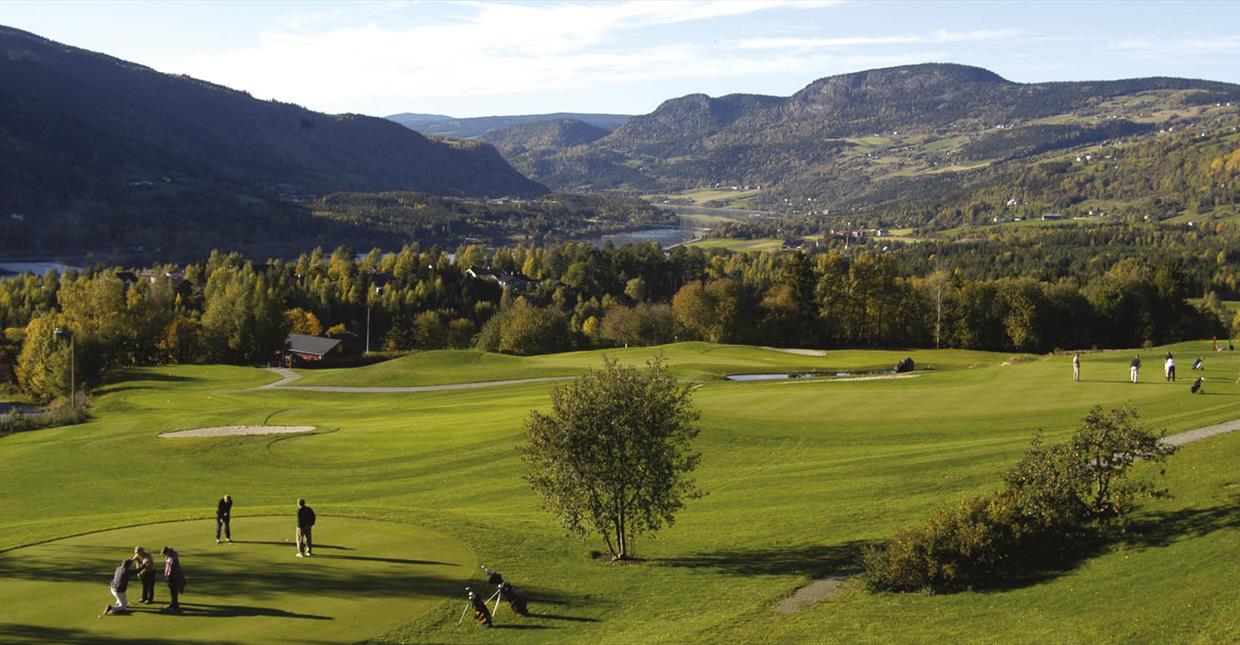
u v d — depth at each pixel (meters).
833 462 46.94
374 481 51.25
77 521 37.62
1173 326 144.25
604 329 163.38
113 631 24.77
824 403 61.97
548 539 35.84
